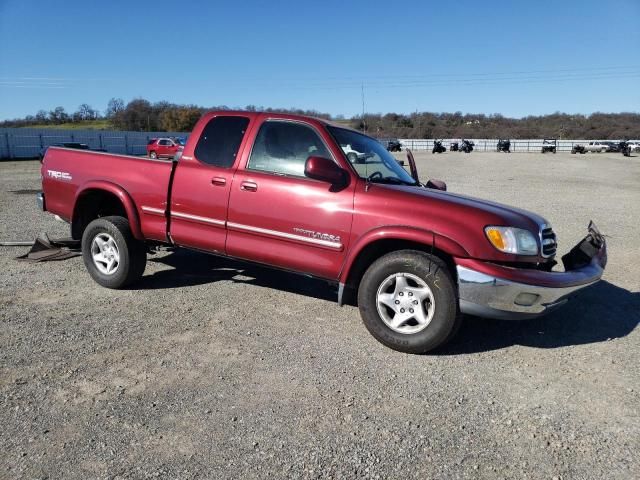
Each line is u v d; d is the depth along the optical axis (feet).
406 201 13.30
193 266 21.09
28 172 84.79
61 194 18.80
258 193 14.88
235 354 12.85
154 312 15.67
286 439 9.32
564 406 10.84
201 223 15.96
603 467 8.82
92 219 19.22
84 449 8.85
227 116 16.12
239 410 10.25
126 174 17.25
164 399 10.58
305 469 8.51
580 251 15.06
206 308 16.19
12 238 26.68
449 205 13.08
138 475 8.23
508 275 12.22
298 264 14.60
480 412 10.50
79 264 21.15
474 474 8.54
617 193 55.11
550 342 14.33
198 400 10.58
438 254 13.26
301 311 16.19
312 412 10.26
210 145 16.12
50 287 17.85
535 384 11.79
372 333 13.56
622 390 11.60
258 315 15.71
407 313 13.12
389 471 8.54
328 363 12.52
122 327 14.38
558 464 8.87
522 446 9.37
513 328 15.35
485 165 117.19
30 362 12.02
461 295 12.53
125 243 17.12
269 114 15.53
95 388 10.93
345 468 8.57
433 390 11.35
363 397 10.93
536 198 49.29
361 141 16.20
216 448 8.99
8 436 9.14
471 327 15.38
